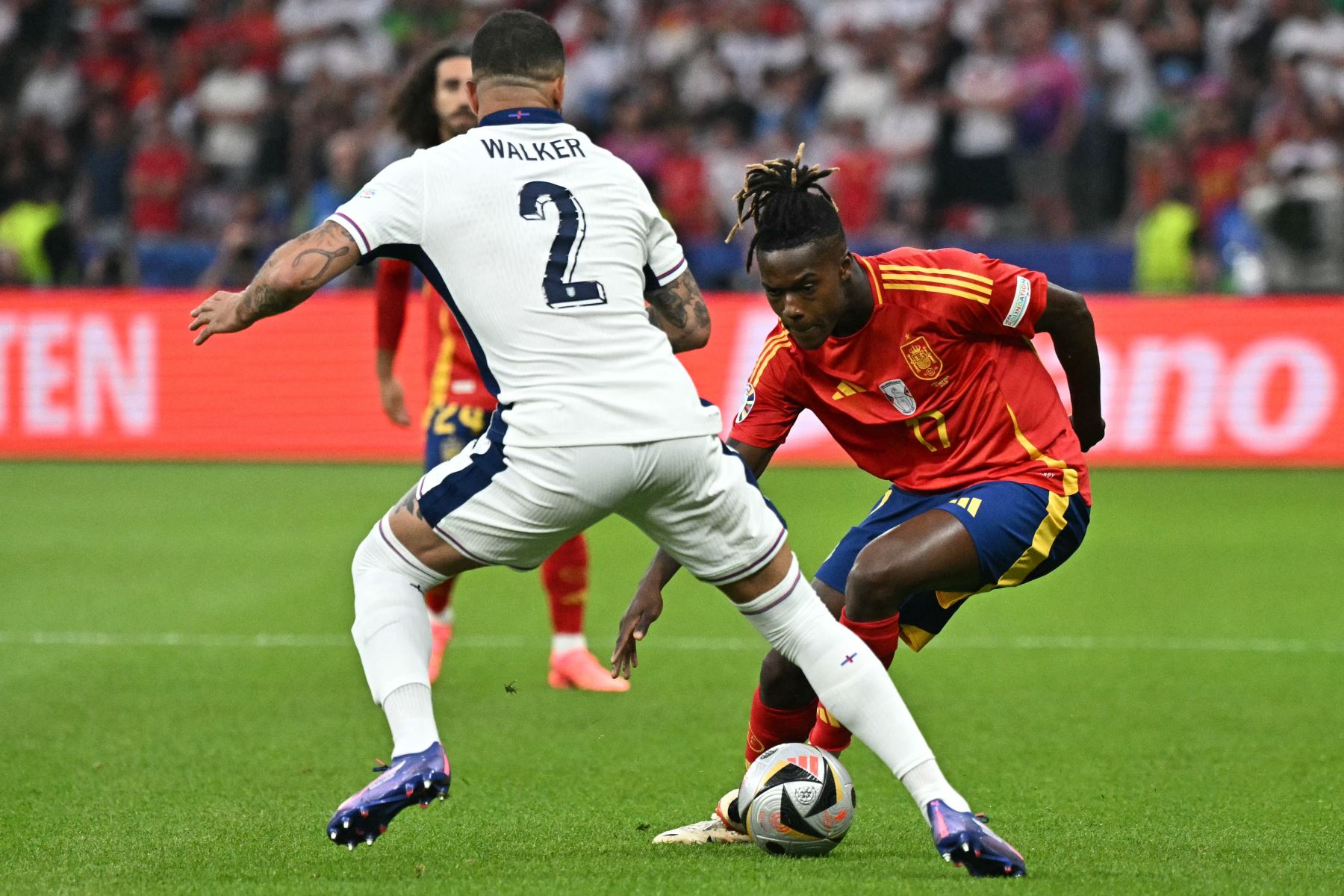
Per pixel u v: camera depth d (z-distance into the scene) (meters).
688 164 59.38
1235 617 28.61
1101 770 18.50
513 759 19.05
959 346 15.04
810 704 15.10
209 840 15.16
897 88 61.84
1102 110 60.12
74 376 49.12
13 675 24.06
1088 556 34.72
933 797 12.98
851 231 58.19
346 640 26.78
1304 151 56.09
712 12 69.19
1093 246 53.69
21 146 63.69
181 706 22.06
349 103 64.12
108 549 35.41
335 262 12.42
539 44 13.29
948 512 14.87
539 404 12.55
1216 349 46.81
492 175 12.79
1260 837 15.23
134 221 62.38
